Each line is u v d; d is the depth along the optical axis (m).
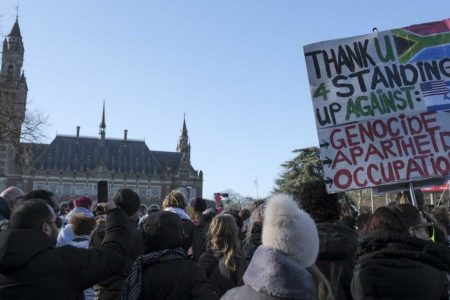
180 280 4.14
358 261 3.76
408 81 5.95
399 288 3.44
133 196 6.09
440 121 5.82
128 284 4.14
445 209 7.79
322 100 6.02
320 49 6.12
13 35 103.06
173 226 4.32
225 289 5.52
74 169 119.69
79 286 3.86
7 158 107.62
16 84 99.25
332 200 4.66
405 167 5.73
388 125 5.86
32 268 3.67
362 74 6.01
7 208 6.83
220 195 27.72
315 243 3.09
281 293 2.79
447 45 5.96
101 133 127.44
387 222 3.88
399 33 6.06
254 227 5.86
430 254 3.62
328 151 5.87
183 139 133.12
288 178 38.66
